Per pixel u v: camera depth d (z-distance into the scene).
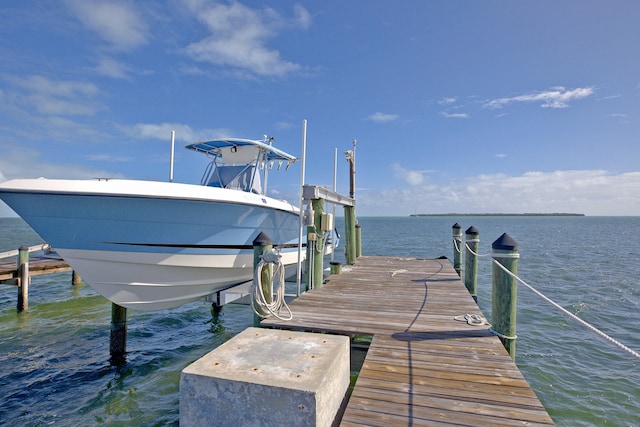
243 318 9.88
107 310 10.51
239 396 2.51
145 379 6.25
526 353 7.21
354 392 2.90
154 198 5.83
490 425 2.46
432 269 9.21
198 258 6.59
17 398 5.61
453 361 3.49
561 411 5.19
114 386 6.00
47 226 5.54
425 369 3.32
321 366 2.74
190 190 6.14
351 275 8.31
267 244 5.01
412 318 4.87
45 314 10.10
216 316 10.02
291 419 2.40
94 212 5.64
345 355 3.20
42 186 5.30
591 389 5.81
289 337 3.38
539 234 57.06
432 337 4.15
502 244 4.21
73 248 5.73
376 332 4.31
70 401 5.53
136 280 6.26
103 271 6.00
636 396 5.61
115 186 5.62
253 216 7.29
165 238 6.16
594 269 18.42
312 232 7.22
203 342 8.05
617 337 8.26
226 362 2.81
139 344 7.87
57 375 6.38
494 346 3.88
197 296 7.34
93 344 7.84
